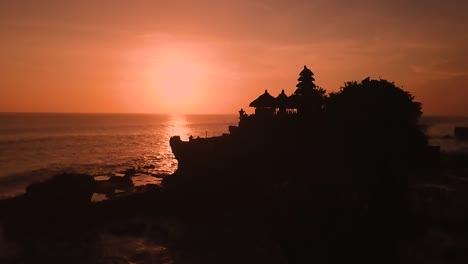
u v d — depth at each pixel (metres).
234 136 55.69
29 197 41.22
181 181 53.47
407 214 28.41
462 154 65.31
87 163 91.25
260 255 27.81
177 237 35.75
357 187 28.22
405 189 32.09
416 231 26.95
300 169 40.25
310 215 25.41
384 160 33.97
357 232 23.70
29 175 71.25
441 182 39.56
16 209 42.00
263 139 51.06
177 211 45.41
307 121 48.12
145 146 139.38
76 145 134.62
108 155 109.56
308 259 22.80
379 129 38.94
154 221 41.62
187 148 58.00
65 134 181.62
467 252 24.20
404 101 45.75
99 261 30.47
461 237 26.16
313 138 43.91
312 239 23.59
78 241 35.44
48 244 34.66
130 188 55.00
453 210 30.06
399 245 24.66
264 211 33.53
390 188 30.55
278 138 49.66
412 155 44.22
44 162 91.12
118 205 43.97
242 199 46.59
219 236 34.84
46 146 127.38
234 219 39.78
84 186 42.91
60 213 40.31
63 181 43.19
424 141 49.03
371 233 24.22
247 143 52.47
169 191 48.25
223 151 53.56
